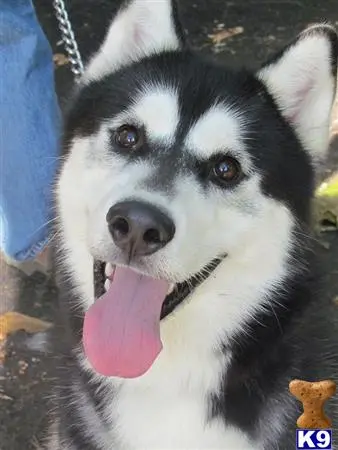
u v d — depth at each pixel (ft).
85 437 2.44
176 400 2.32
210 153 2.18
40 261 3.22
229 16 4.57
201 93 2.25
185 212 2.08
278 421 2.36
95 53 2.42
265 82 2.31
